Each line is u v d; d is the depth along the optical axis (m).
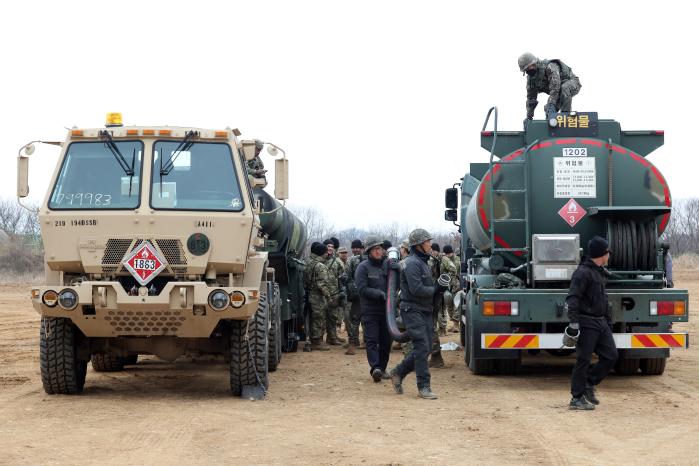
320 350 17.56
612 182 12.17
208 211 10.45
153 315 10.25
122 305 10.12
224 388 11.98
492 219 12.27
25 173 10.71
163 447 7.95
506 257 12.48
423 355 10.95
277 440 8.26
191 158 10.66
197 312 10.23
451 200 17.95
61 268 10.46
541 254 11.83
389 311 11.73
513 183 12.38
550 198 12.20
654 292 11.67
